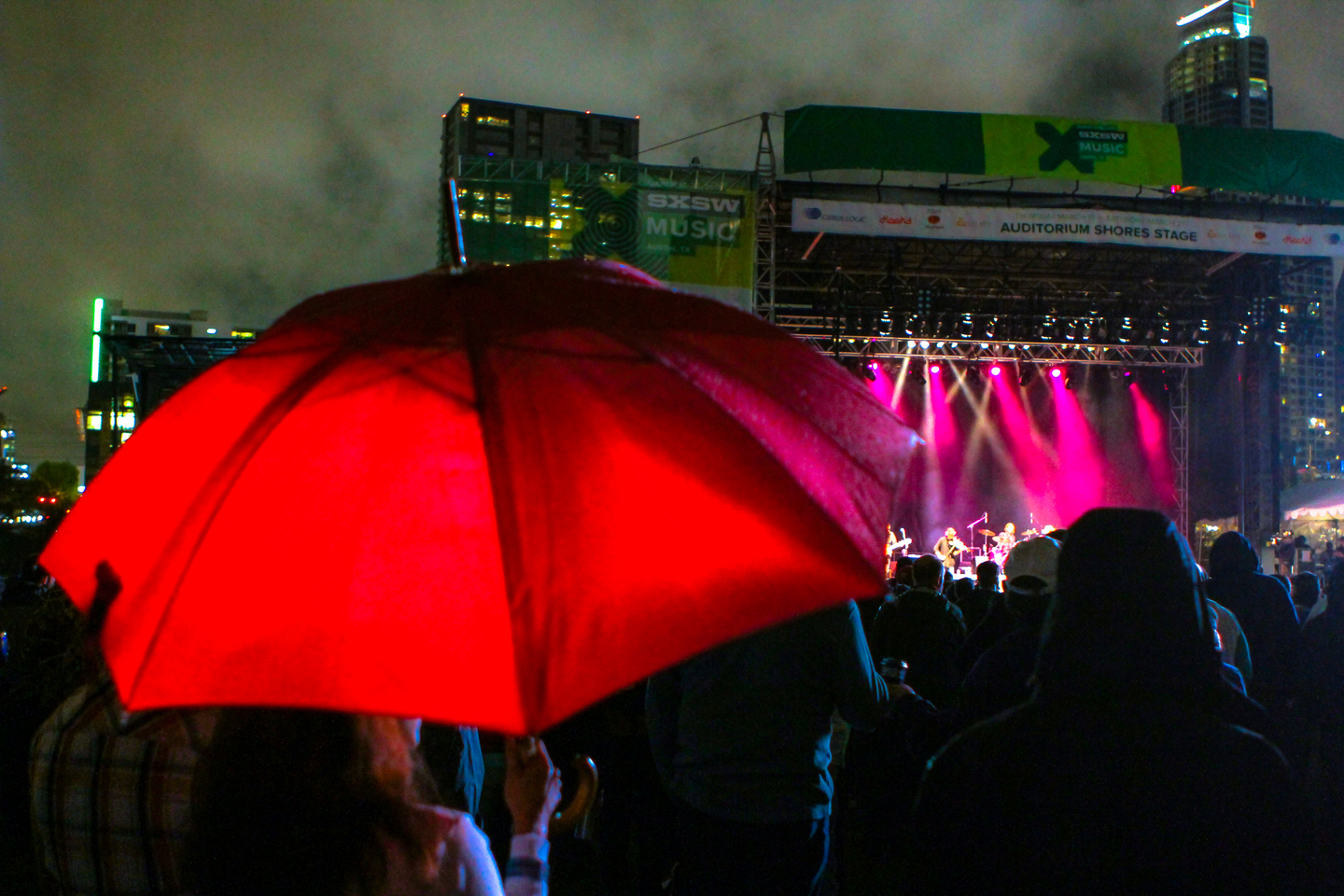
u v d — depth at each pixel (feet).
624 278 5.25
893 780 18.62
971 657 18.24
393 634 4.15
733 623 4.14
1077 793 5.48
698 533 4.30
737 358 4.99
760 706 10.32
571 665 4.02
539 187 55.93
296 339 4.88
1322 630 16.48
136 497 4.68
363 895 4.66
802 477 4.66
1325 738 16.12
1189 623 5.87
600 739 17.20
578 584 4.16
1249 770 5.42
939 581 20.51
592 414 4.47
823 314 77.97
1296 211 63.31
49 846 6.32
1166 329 79.15
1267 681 18.57
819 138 58.65
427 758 11.12
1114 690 5.71
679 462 4.41
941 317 76.59
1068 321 78.18
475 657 4.08
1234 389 80.28
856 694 10.38
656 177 57.36
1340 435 524.11
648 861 17.06
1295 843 5.29
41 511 207.21
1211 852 5.25
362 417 4.53
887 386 86.99
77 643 11.73
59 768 6.34
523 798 5.86
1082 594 5.94
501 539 4.21
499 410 4.45
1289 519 96.94
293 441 4.50
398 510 4.36
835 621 10.34
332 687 4.09
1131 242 61.21
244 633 4.18
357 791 4.80
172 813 6.17
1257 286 76.48
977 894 5.67
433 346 4.65
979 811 5.71
